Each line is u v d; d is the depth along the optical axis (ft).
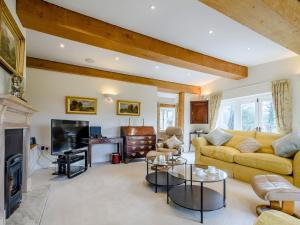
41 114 14.75
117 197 9.01
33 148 12.62
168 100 30.35
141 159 18.26
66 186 10.43
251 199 8.84
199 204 7.59
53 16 8.64
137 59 15.34
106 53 14.11
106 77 17.46
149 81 19.92
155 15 9.53
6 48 6.75
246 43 12.44
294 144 10.16
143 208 7.91
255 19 7.77
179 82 21.88
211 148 14.16
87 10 9.13
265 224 3.56
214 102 20.83
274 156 10.69
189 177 8.10
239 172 11.83
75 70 15.97
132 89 19.17
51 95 15.21
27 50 13.29
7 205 6.76
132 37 10.91
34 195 8.89
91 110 16.83
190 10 9.12
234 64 16.25
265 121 16.47
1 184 5.98
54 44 12.57
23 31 9.03
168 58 12.64
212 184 10.82
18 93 7.53
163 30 10.87
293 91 14.01
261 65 16.21
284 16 7.54
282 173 9.76
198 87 23.43
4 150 6.19
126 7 8.92
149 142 17.94
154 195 9.27
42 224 6.62
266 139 12.85
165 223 6.77
